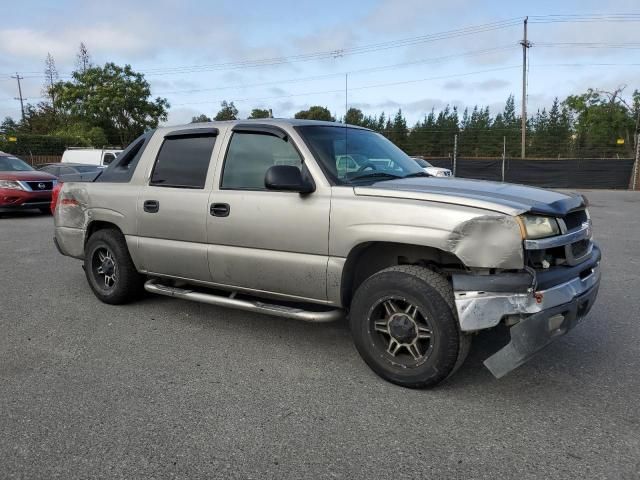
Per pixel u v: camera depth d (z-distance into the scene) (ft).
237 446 9.32
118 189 16.75
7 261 25.45
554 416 10.28
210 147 14.83
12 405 10.84
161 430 9.84
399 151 15.81
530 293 10.17
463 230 10.41
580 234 11.62
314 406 10.77
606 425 9.93
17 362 13.12
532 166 85.30
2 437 9.63
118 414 10.46
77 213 18.20
